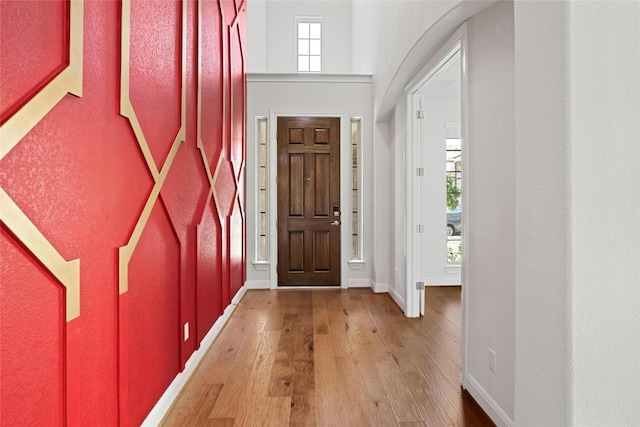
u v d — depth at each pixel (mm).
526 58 1304
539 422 1261
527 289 1319
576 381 1114
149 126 1841
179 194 2285
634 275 1122
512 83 1769
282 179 5082
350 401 2131
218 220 3311
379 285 4836
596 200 1114
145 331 1805
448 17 2195
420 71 3289
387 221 4840
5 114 958
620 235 1120
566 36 1104
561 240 1138
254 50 6004
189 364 2463
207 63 2947
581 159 1107
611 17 1114
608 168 1114
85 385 1302
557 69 1142
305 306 4188
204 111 2869
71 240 1227
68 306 1187
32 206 1053
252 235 5004
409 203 3842
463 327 2309
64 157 1193
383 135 4832
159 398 1966
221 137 3406
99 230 1393
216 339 3152
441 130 5266
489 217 1992
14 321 995
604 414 1124
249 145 4980
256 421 1937
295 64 7059
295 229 5094
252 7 5855
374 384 2334
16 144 990
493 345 1940
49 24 1120
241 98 4512
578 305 1114
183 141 2303
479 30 2100
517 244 1378
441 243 5312
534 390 1284
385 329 3402
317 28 7172
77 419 1233
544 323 1230
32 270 1056
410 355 2793
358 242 5223
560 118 1132
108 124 1455
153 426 1862
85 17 1298
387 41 3846
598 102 1110
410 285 3803
